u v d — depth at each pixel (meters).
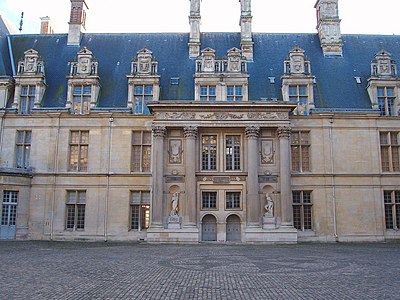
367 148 35.16
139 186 34.69
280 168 33.06
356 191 34.56
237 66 36.38
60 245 28.28
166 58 40.47
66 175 34.97
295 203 34.47
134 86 36.72
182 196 32.97
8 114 35.88
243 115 33.47
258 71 39.00
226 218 33.19
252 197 32.38
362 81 38.53
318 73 38.94
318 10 42.69
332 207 34.22
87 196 34.69
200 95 36.00
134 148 35.72
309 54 40.75
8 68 39.38
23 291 11.05
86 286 11.80
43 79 37.22
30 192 34.81
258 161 33.69
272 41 42.19
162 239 31.56
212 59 36.47
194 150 33.06
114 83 38.34
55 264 16.83
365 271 15.19
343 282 12.76
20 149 36.00
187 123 33.25
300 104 36.34
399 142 35.59
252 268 16.00
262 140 34.16
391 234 34.12
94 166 35.06
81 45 42.00
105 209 34.38
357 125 35.47
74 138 36.00
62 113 35.69
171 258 19.61
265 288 11.76
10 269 15.21
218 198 33.50
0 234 32.97
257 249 25.62
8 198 33.59
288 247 27.58
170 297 10.46
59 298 10.20
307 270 15.46
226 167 34.06
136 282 12.52
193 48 40.41
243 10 40.97
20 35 42.88
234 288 11.73
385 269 15.73
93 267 15.95
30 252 22.28
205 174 33.59
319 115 35.28
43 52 41.41
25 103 36.78
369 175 34.66
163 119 33.28
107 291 11.09
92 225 34.22
